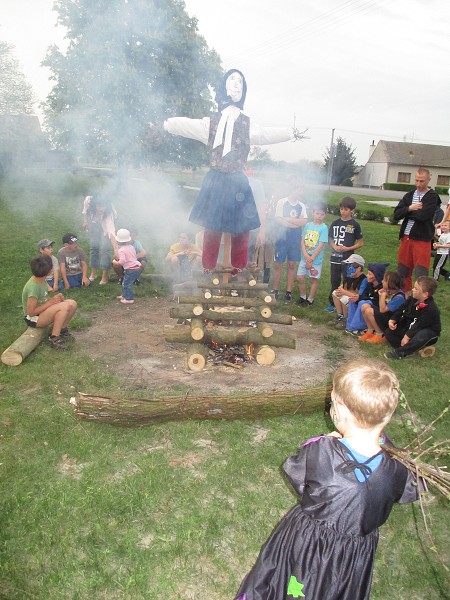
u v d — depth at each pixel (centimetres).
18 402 433
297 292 854
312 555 180
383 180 5744
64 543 278
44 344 566
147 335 620
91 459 354
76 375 488
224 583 260
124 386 473
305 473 190
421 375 526
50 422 398
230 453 365
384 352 593
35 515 298
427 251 690
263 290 583
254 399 408
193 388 472
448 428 415
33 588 254
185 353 566
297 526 188
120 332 627
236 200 519
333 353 582
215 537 289
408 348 565
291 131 513
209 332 541
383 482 181
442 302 852
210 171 525
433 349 578
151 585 258
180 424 398
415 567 278
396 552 288
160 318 688
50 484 326
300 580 180
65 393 452
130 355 553
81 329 632
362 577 180
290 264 783
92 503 309
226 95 509
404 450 217
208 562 273
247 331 545
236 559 276
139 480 329
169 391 464
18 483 325
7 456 354
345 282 674
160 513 305
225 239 556
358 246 726
